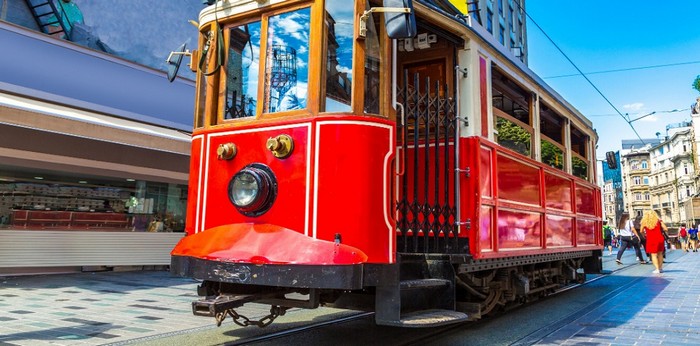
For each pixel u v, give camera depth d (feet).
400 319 12.87
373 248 12.55
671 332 17.63
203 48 15.70
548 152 24.00
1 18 28.04
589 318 20.52
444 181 16.89
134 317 19.85
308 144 12.95
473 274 17.79
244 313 21.48
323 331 18.03
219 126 14.62
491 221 17.52
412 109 17.16
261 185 13.03
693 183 222.28
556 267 26.40
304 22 13.79
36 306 21.56
